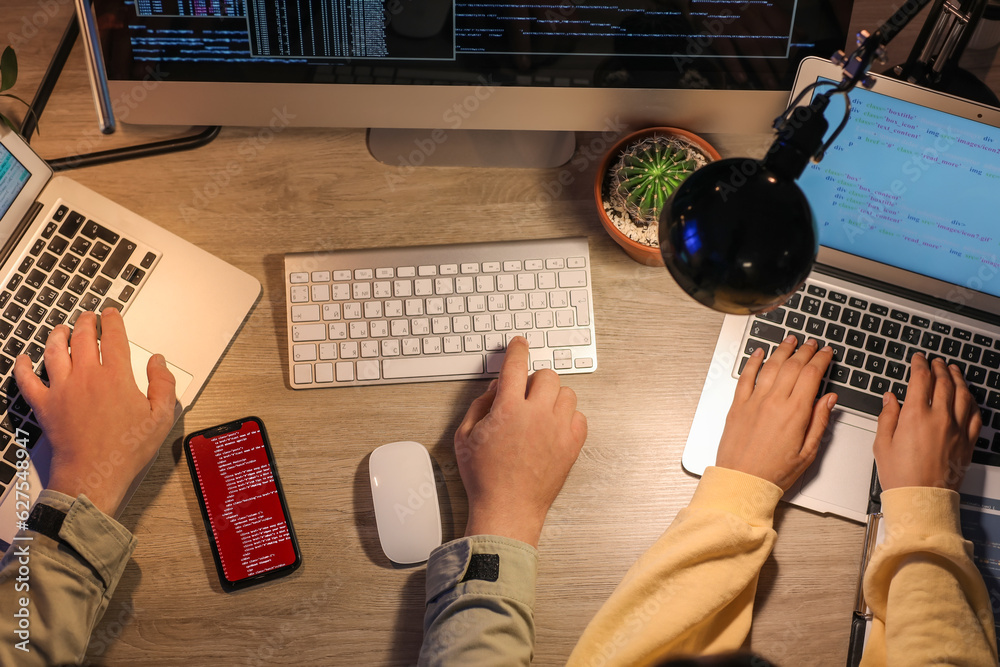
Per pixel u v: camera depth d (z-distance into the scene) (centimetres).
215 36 77
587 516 81
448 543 73
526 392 79
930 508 73
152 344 81
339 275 83
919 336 81
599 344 85
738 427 79
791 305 83
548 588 79
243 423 82
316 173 91
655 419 83
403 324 83
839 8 73
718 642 72
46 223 82
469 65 79
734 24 75
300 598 79
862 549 78
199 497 80
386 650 78
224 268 84
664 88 80
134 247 83
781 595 78
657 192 77
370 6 74
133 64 79
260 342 85
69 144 90
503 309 83
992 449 80
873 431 80
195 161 91
